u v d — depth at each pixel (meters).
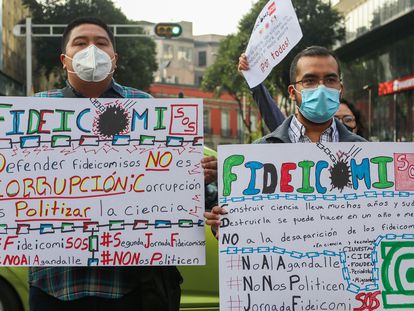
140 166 2.75
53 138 2.74
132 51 33.47
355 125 4.37
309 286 2.61
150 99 2.78
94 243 2.71
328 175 2.67
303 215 2.65
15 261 2.69
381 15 27.69
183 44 80.62
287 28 3.13
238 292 2.62
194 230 2.74
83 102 2.76
